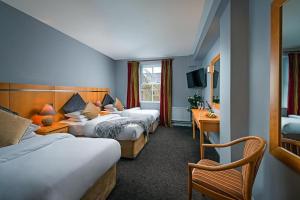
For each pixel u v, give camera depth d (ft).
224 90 7.30
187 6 8.15
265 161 4.69
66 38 12.00
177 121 18.76
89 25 10.37
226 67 6.92
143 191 6.30
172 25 10.36
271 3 4.24
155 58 19.03
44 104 10.05
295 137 3.53
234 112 6.43
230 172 4.91
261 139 4.34
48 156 4.72
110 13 8.79
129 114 15.03
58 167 4.04
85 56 14.29
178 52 16.89
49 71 10.56
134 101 19.49
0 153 4.66
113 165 6.41
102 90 16.80
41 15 9.09
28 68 9.15
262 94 5.05
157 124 17.60
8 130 5.73
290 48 3.68
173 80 18.72
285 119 3.82
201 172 4.84
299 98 3.46
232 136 6.46
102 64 17.17
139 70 19.76
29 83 9.23
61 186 3.64
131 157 9.21
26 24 8.95
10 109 8.10
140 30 11.14
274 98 4.10
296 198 3.38
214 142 11.28
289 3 3.69
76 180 4.09
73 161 4.42
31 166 4.07
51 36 10.65
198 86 15.19
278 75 3.96
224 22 7.07
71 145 5.77
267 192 4.59
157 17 9.26
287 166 3.67
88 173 4.56
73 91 12.60
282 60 3.89
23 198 3.26
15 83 8.44
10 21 8.16
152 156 9.68
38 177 3.60
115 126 9.50
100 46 14.83
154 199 5.83
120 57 19.03
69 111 11.61
